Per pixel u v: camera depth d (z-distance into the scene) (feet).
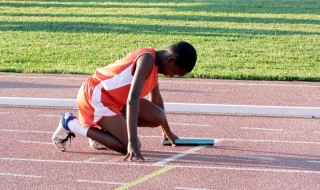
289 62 133.80
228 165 62.80
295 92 102.53
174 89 103.65
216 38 164.86
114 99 64.85
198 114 85.97
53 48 148.46
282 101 95.25
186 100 95.30
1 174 59.93
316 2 260.83
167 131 69.26
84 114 65.72
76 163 63.26
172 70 63.82
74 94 99.25
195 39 162.81
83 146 69.46
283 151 68.13
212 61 132.87
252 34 172.24
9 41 157.58
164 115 67.82
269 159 65.00
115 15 212.43
